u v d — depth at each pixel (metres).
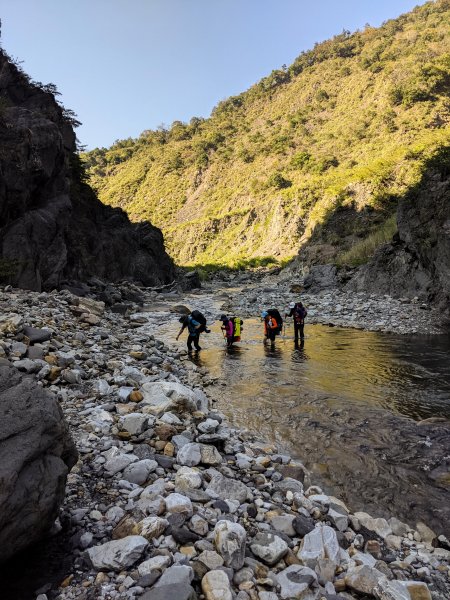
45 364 7.68
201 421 6.65
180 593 2.66
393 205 43.75
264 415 7.66
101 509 3.86
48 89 25.59
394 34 147.75
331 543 3.58
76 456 3.73
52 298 15.75
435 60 91.00
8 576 3.03
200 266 67.75
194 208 120.31
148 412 6.52
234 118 162.88
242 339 15.35
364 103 107.69
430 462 5.71
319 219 54.91
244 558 3.29
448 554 3.79
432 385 9.34
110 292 25.47
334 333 16.27
